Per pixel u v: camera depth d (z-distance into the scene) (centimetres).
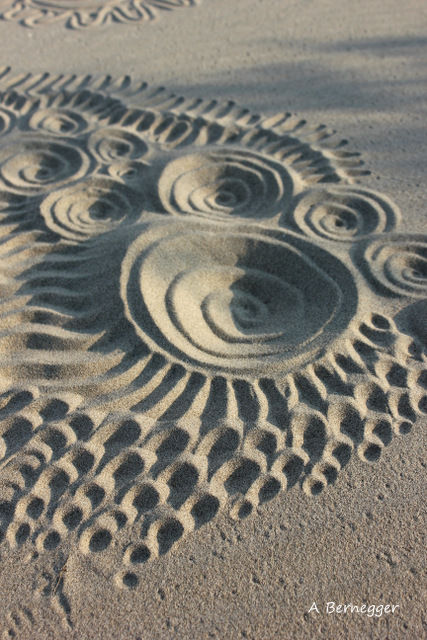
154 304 135
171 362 128
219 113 197
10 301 139
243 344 134
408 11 267
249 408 124
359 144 184
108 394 125
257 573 110
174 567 110
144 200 163
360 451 121
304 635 105
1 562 110
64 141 183
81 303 139
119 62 225
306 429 123
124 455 119
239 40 241
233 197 167
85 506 115
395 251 150
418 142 184
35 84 212
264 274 147
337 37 243
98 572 110
